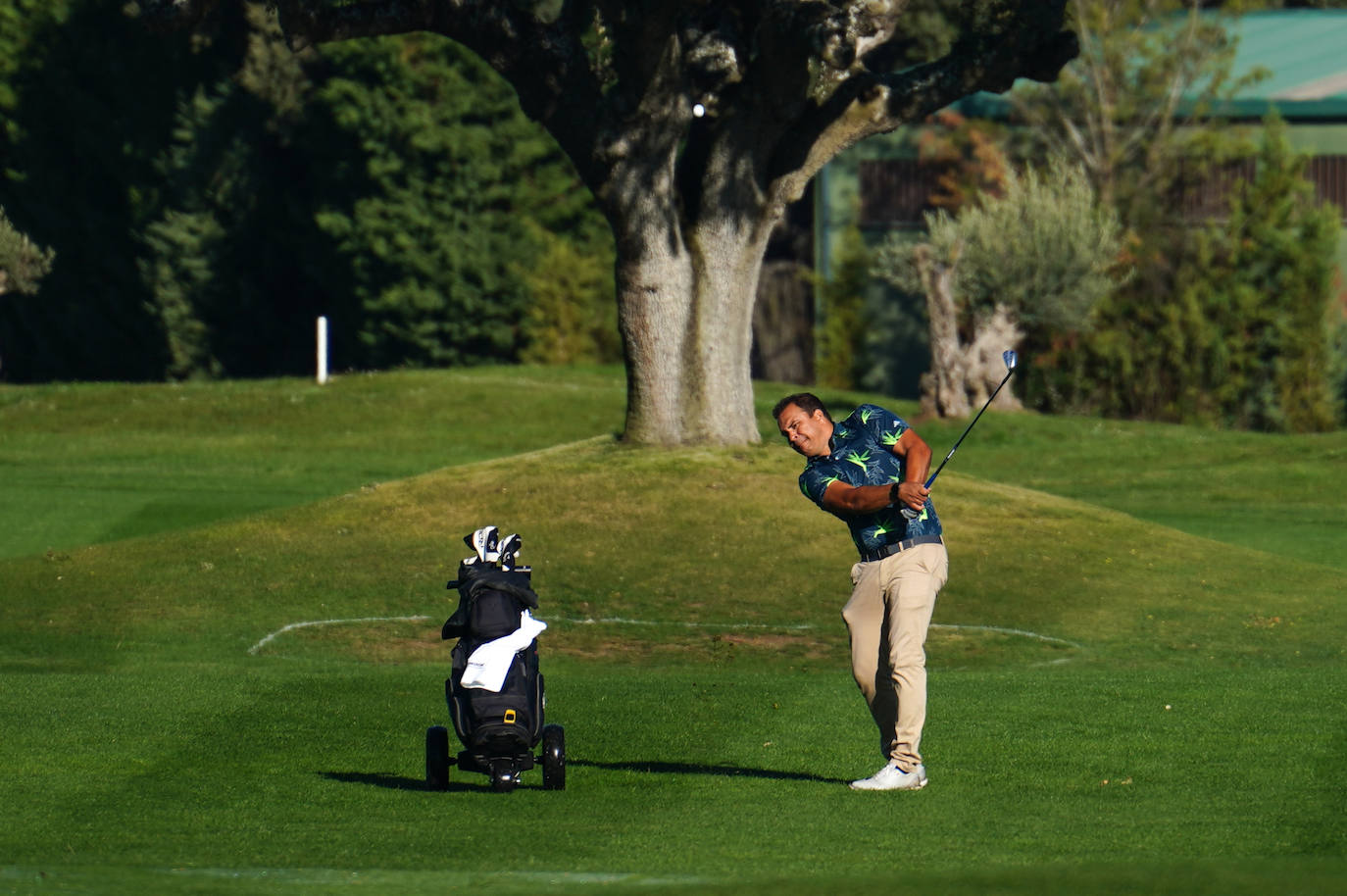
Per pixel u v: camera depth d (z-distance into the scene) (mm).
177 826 27656
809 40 75562
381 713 42812
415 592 70500
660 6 74000
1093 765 33312
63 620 66688
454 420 145375
